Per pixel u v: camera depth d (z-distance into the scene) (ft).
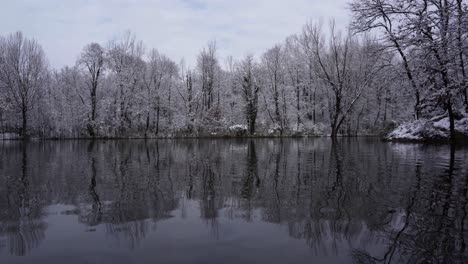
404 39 54.85
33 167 32.99
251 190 19.94
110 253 10.27
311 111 143.64
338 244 10.79
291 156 43.09
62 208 16.02
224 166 32.65
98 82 131.75
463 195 17.22
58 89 137.18
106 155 48.49
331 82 108.37
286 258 9.70
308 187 20.49
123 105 128.57
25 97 118.11
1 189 20.94
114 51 130.52
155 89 137.18
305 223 13.10
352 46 110.93
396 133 77.56
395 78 66.18
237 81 143.95
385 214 14.02
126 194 19.13
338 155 43.11
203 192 19.53
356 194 18.04
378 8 62.80
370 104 134.31
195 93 143.74
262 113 143.02
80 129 129.39
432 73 53.88
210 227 12.80
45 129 129.08
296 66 141.69
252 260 9.59
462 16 46.65
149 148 66.59
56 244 11.14
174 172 28.53
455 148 50.11
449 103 56.18
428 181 21.52
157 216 14.48
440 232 11.69
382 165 30.81
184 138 129.70
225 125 137.59
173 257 9.87
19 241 11.48
